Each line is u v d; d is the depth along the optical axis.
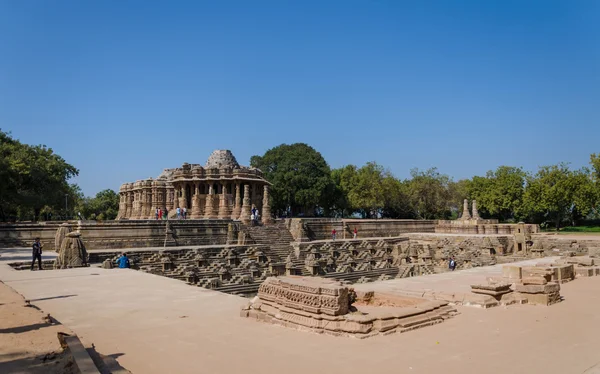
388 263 61.12
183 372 10.28
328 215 108.81
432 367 10.92
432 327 15.25
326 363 11.06
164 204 83.19
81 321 15.23
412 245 63.75
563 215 95.50
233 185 72.19
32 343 10.19
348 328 13.62
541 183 90.25
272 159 101.00
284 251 54.25
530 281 21.08
